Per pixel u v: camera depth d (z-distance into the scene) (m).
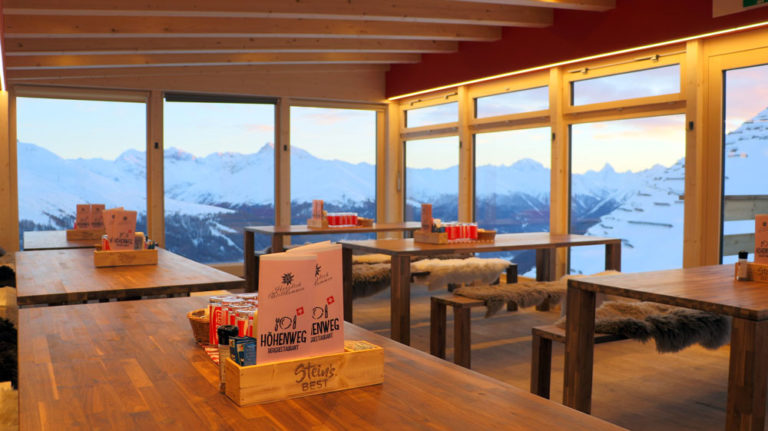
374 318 5.77
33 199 7.28
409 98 8.70
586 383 2.96
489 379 1.46
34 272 3.15
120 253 3.39
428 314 5.96
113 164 7.57
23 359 1.59
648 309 3.52
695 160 5.10
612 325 3.14
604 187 6.12
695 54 5.06
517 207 7.17
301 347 1.36
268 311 1.32
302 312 1.36
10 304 3.88
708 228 5.08
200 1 4.84
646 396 3.61
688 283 2.82
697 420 3.24
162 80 7.46
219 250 8.17
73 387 1.38
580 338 2.93
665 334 3.17
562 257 6.55
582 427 1.17
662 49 5.38
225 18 5.67
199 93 7.77
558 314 5.95
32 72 6.82
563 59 6.12
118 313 2.13
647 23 5.33
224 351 1.36
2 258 5.53
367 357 1.41
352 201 8.90
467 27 6.64
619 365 4.25
